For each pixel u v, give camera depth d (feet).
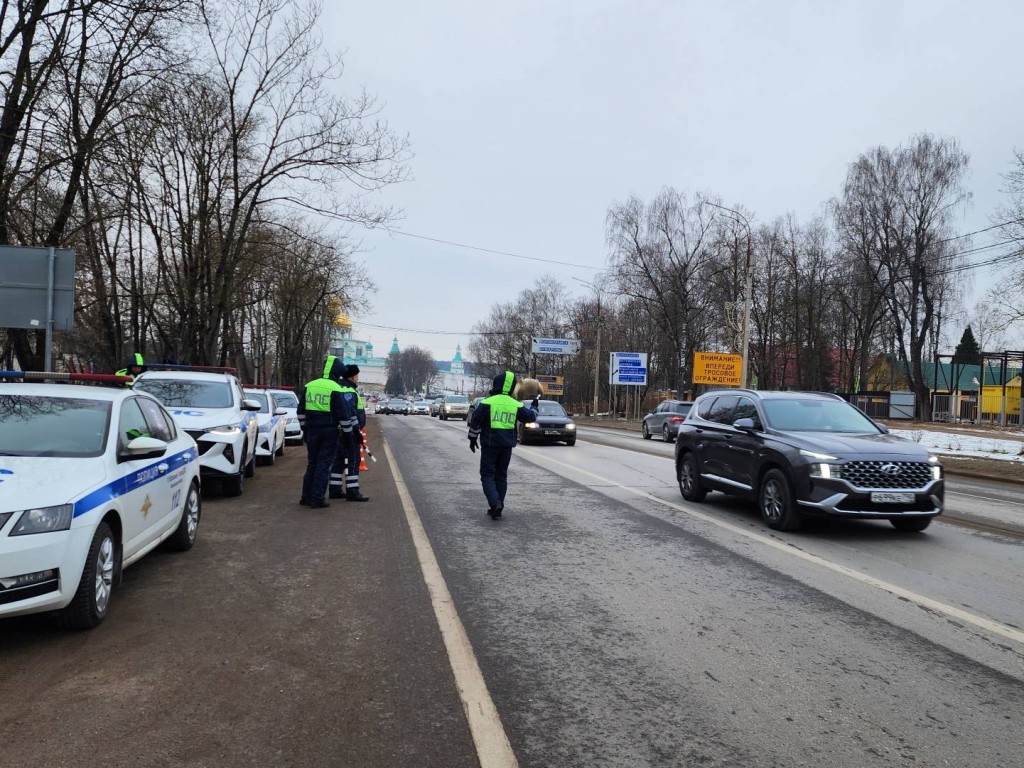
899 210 146.82
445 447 71.26
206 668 14.01
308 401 33.09
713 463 34.17
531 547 25.26
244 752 10.82
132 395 21.43
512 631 16.44
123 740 11.10
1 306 33.37
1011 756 11.05
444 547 25.05
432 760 10.70
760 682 13.76
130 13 45.62
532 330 277.64
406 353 533.14
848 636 16.39
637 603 18.72
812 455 27.27
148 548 19.63
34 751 10.72
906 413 154.20
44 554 14.38
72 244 55.01
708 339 186.80
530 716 12.20
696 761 10.80
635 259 160.04
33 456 16.87
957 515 34.60
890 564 23.49
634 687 13.46
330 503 34.47
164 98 57.41
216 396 38.40
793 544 26.35
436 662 14.51
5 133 43.52
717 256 156.56
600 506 34.73
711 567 22.74
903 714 12.45
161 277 84.12
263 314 162.91
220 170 75.10
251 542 25.44
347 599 18.69
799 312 177.47
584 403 242.99
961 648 15.70
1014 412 167.02
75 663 14.14
